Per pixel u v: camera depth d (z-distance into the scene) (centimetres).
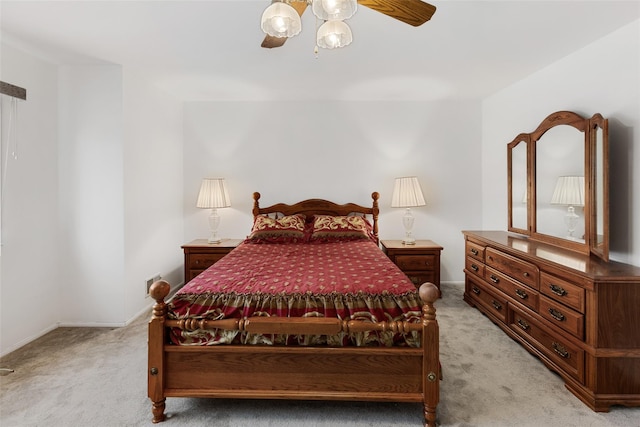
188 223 387
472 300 311
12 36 217
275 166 385
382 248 379
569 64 247
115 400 175
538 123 283
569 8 184
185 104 382
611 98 211
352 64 268
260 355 159
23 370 204
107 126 269
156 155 326
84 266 273
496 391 182
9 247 230
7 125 228
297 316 161
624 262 199
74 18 195
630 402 164
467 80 308
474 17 195
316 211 379
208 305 164
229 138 384
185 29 209
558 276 194
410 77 300
